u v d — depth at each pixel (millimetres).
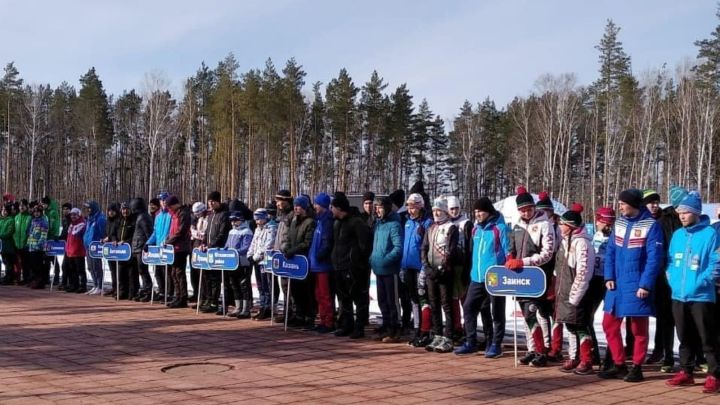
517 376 7184
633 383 6902
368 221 10773
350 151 55406
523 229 7910
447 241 8367
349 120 48875
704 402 6117
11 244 16531
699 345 7391
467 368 7578
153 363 7695
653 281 6750
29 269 16578
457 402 6062
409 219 9391
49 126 62406
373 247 9359
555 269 7656
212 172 58656
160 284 13320
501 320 8172
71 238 14727
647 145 47438
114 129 65875
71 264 15016
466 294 8500
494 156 59094
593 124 55281
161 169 60156
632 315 6836
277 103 45938
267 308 11195
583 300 7305
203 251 11562
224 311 11383
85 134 59562
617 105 49406
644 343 6973
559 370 7523
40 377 6938
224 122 48688
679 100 49125
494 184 64000
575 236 7336
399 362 7891
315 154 54688
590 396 6328
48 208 16141
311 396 6219
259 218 11023
